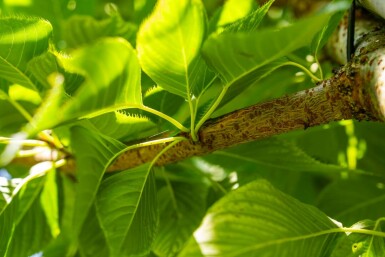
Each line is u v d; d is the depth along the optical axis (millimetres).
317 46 496
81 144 468
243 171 678
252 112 483
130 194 498
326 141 702
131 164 524
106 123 495
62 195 609
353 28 495
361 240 468
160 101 547
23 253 598
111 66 391
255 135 486
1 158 423
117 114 492
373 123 689
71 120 426
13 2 757
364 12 521
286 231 442
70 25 648
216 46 423
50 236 610
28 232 601
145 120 505
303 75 670
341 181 686
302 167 615
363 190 683
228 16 546
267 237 437
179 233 643
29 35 475
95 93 390
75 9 769
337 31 576
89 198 473
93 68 379
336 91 459
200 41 435
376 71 435
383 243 468
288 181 714
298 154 603
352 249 466
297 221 449
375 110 441
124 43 385
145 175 500
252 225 436
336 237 462
